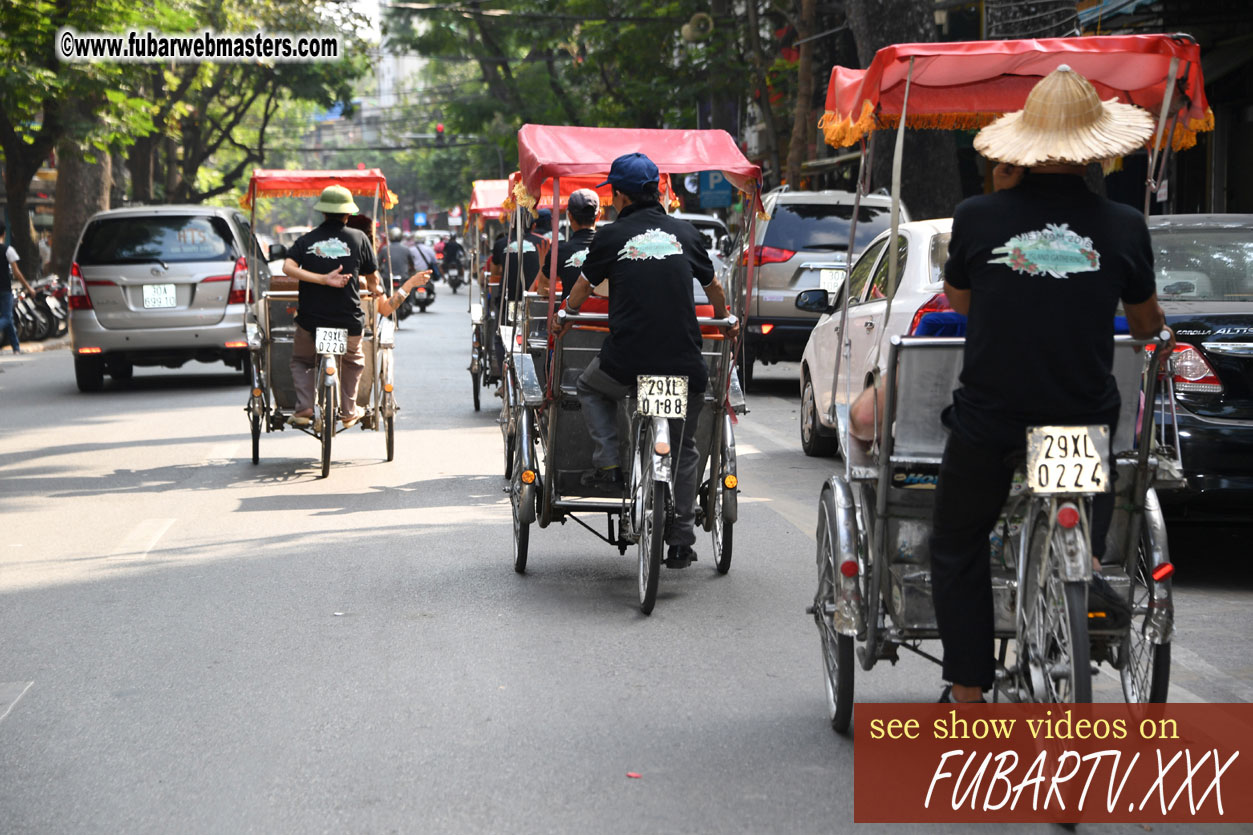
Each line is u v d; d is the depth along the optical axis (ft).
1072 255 12.62
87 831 12.96
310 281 32.94
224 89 153.58
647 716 16.10
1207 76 58.34
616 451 22.13
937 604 13.87
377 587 22.72
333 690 17.20
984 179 74.79
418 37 143.64
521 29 131.75
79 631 20.20
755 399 51.72
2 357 73.92
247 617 20.85
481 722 15.92
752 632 19.88
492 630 19.99
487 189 57.26
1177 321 21.98
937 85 17.06
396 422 44.32
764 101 95.61
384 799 13.62
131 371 61.41
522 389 23.30
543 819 13.08
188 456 37.52
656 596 21.31
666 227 21.16
